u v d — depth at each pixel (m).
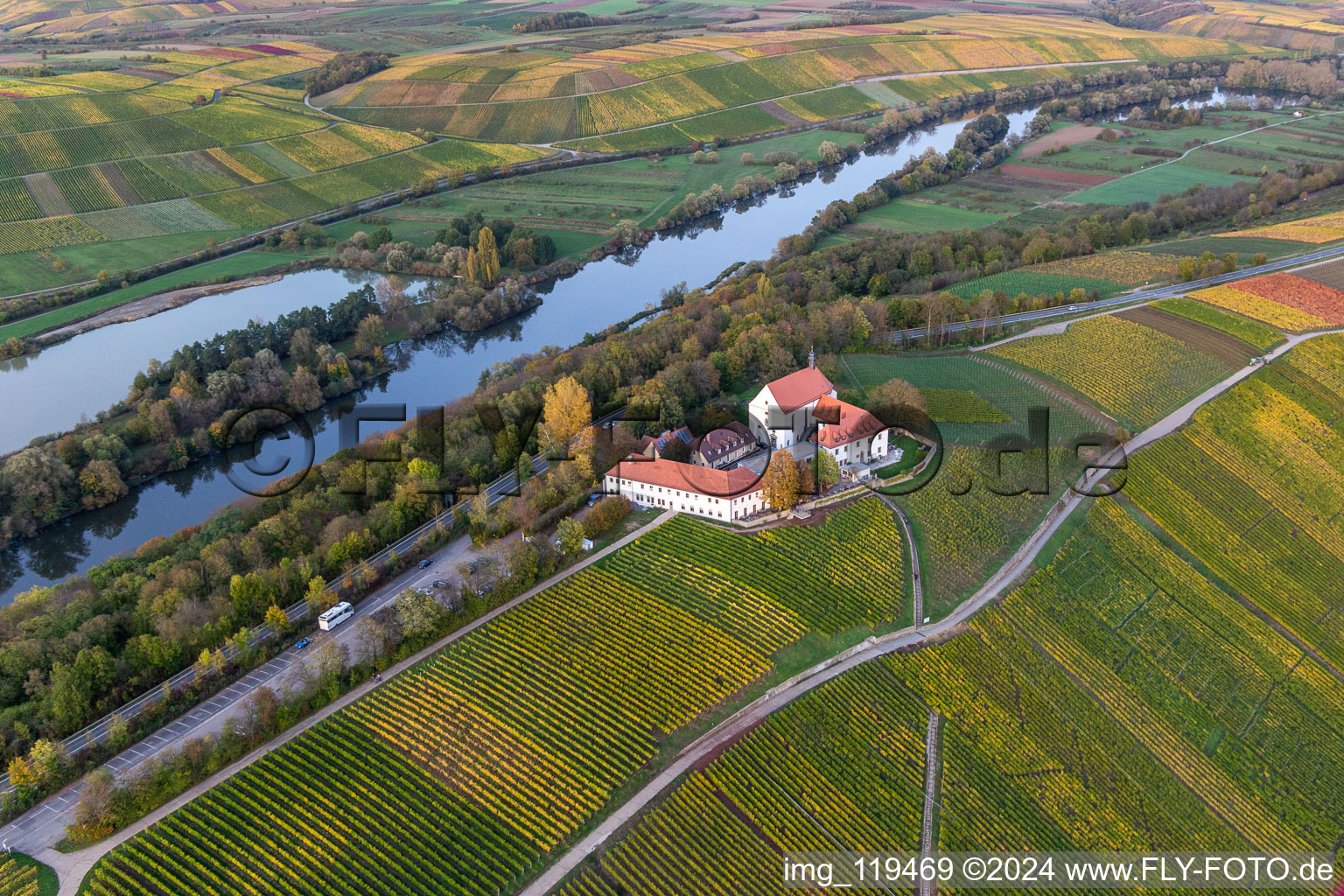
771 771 127.00
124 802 113.38
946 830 126.75
